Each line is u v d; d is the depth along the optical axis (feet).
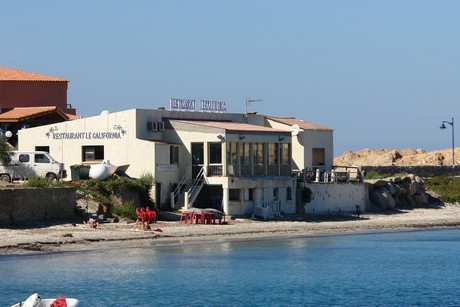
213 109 348.79
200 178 312.71
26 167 302.66
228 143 311.88
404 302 201.98
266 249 270.87
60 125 322.55
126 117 311.27
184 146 317.22
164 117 322.96
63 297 178.91
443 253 277.64
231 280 220.64
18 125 355.77
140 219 283.59
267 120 370.12
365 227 335.06
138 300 194.70
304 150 365.81
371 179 396.57
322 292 211.00
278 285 216.74
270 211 324.60
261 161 326.24
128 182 295.69
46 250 241.55
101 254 242.17
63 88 405.18
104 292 199.93
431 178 448.24
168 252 253.03
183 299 197.57
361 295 208.85
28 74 401.49
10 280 206.69
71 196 275.80
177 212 304.91
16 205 258.98
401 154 580.30
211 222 301.22
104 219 281.13
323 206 351.05
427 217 368.48
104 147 315.17
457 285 222.69
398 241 305.53
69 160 320.50
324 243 291.79
